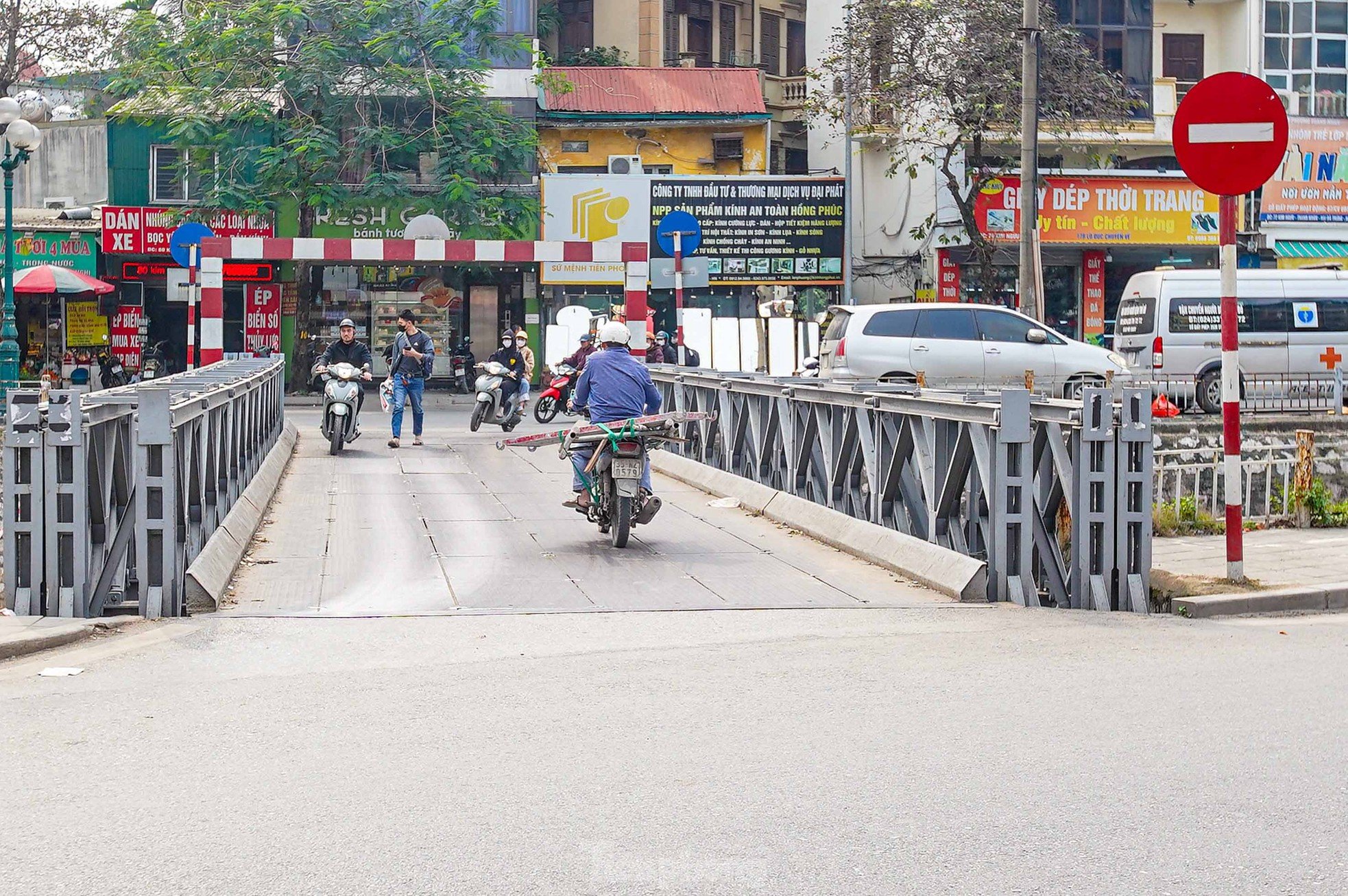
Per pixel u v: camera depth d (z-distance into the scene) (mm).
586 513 12203
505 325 36906
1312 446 14234
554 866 4445
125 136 35125
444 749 5859
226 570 9898
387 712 6520
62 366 34094
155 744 5957
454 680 7195
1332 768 5531
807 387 12938
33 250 34031
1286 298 25359
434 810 5020
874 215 38312
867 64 34781
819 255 36594
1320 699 6734
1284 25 37406
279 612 9023
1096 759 5664
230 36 32656
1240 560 10156
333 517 13211
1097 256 36375
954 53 33406
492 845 4641
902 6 34125
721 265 36438
